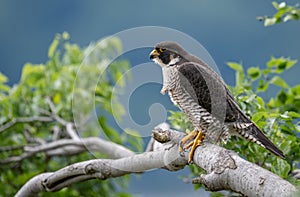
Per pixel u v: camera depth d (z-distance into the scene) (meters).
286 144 7.59
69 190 12.66
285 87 9.55
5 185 12.85
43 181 8.13
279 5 9.41
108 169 7.55
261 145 7.50
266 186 5.68
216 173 6.13
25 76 13.72
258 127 7.65
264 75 9.62
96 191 12.96
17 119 13.15
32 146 13.34
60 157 13.71
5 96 13.59
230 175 6.04
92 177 7.76
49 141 14.09
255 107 8.12
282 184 5.60
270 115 7.80
